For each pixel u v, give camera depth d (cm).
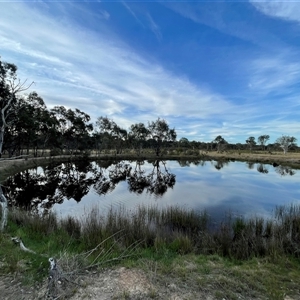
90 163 3534
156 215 798
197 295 287
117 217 709
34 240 503
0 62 1314
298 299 292
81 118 3994
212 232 644
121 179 2138
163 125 5069
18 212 711
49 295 274
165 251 457
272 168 3164
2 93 1206
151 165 3559
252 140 7981
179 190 1559
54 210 991
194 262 407
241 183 1881
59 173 2431
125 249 455
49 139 3503
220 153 6328
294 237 543
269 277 348
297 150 7475
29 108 2366
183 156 5047
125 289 296
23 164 2462
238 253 469
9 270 336
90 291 289
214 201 1208
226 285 315
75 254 404
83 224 639
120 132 5069
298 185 1784
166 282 317
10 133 2272
